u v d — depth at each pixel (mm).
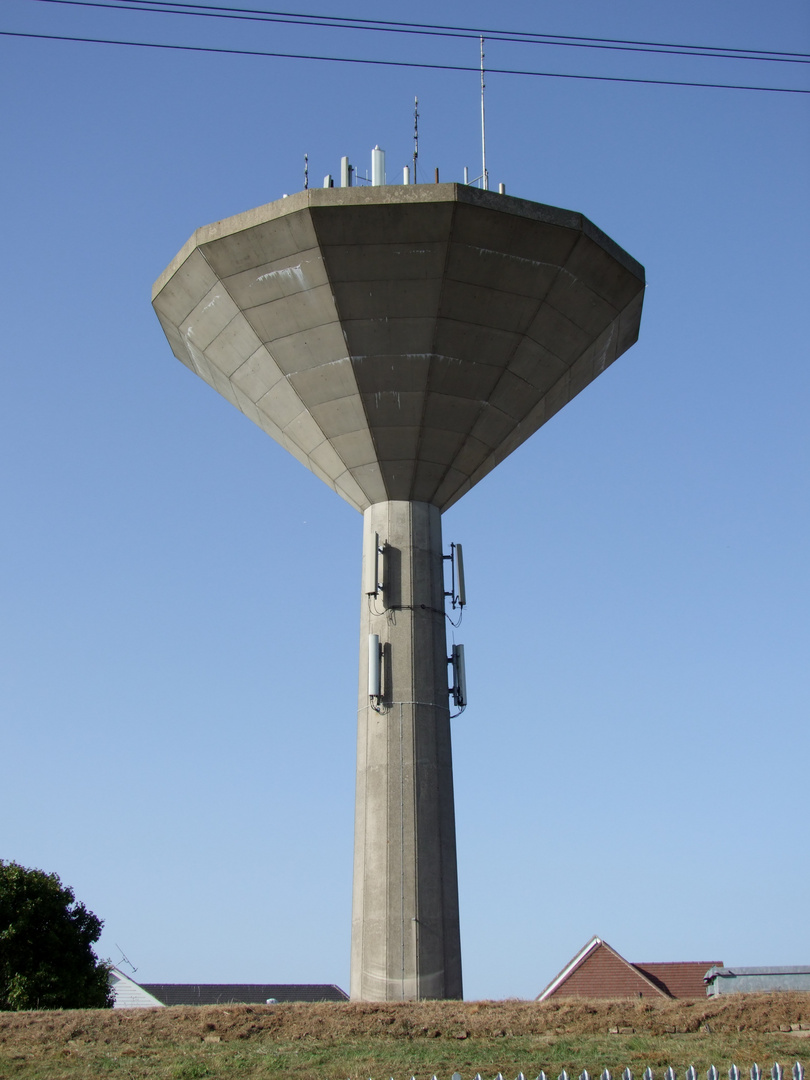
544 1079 12883
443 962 21594
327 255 22500
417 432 24031
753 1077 12688
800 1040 17250
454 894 22391
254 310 23469
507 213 22359
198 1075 15680
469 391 23750
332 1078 15289
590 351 25094
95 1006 30156
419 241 22375
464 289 22922
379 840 22328
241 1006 20234
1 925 28891
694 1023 18422
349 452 24422
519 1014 19203
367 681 23703
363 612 24500
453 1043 17484
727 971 22984
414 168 25312
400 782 22641
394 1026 18422
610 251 23719
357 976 21719
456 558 25203
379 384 23531
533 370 24172
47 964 29016
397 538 24453
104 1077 15664
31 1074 15984
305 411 24234
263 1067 15984
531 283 23156
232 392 25828
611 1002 19984
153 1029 18547
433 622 24125
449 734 23672
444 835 22609
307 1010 19609
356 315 23031
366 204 22000
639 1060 16141
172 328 25719
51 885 30406
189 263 23719
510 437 25062
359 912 22172
